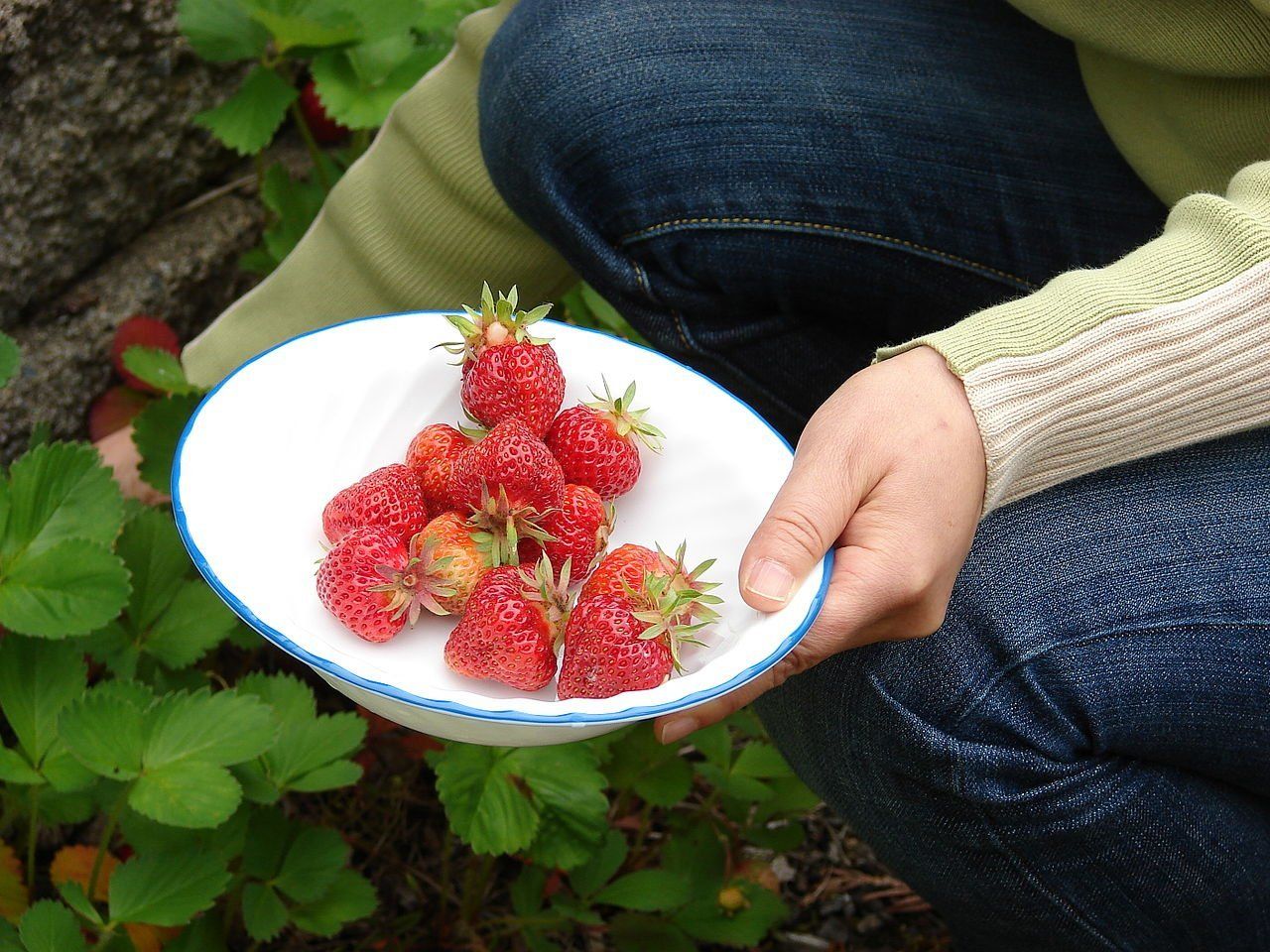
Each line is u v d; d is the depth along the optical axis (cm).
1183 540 73
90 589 76
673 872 89
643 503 77
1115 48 77
